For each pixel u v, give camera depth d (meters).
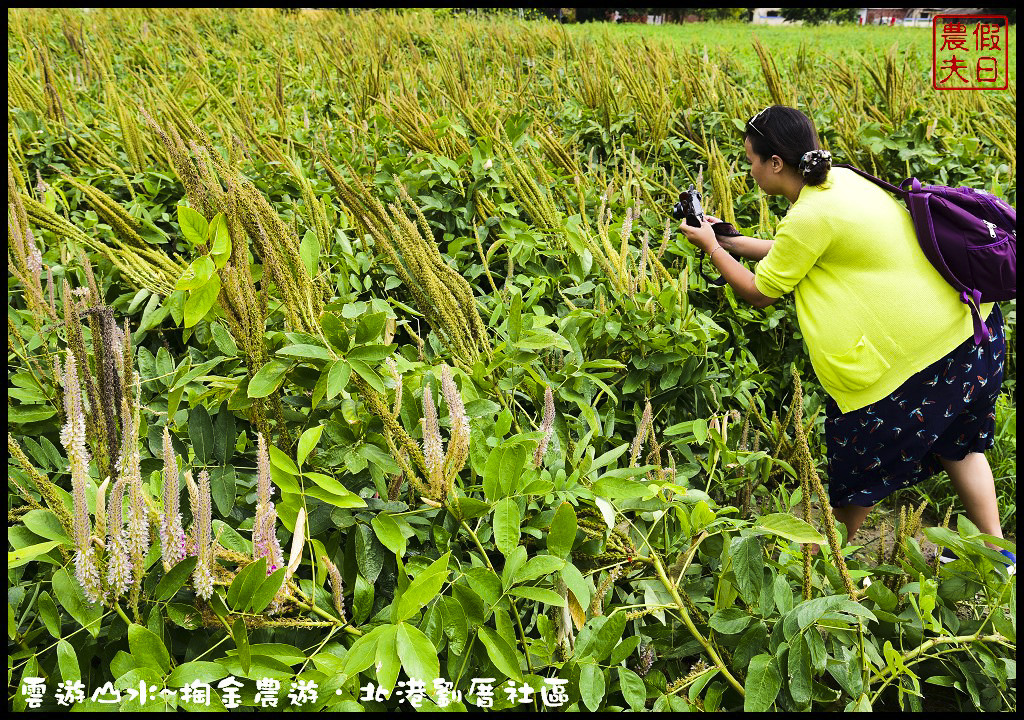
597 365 1.92
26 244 1.54
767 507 2.36
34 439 1.63
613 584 1.57
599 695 1.21
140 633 1.06
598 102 4.75
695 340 2.26
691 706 1.36
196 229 1.25
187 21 8.28
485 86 5.01
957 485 2.21
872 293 1.98
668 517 1.69
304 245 1.49
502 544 1.29
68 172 3.00
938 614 1.52
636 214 2.91
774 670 1.31
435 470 1.25
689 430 1.93
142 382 1.60
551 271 2.57
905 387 2.02
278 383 1.30
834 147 4.11
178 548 1.07
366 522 1.36
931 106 4.89
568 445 1.76
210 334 1.80
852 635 1.45
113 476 1.21
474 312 1.67
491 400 1.70
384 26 8.60
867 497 2.17
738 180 3.82
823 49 9.77
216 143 3.53
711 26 18.14
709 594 1.64
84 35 6.71
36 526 1.13
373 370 1.32
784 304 2.92
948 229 1.94
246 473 1.48
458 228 2.86
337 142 3.67
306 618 1.24
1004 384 3.23
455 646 1.20
